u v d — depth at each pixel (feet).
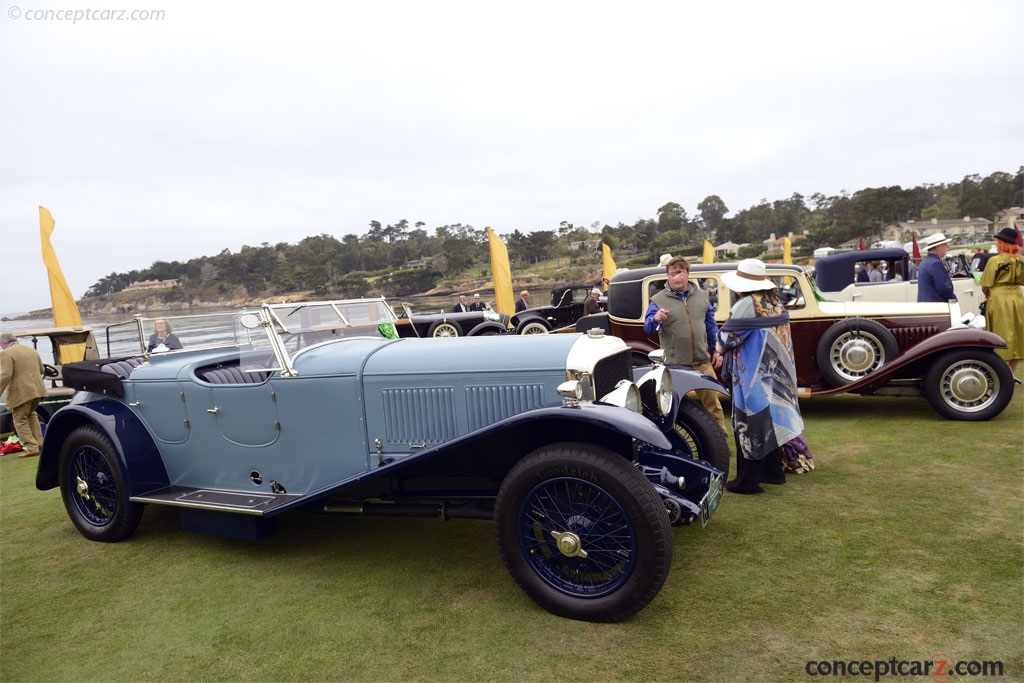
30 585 11.62
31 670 8.70
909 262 37.50
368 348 12.12
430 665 8.18
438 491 11.25
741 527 12.09
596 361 10.12
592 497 9.28
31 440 25.38
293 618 9.71
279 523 14.29
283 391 11.87
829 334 21.07
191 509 12.89
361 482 10.46
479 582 10.61
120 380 13.76
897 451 16.60
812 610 8.90
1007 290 22.26
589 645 8.42
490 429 9.30
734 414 14.11
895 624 8.41
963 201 472.44
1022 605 8.64
